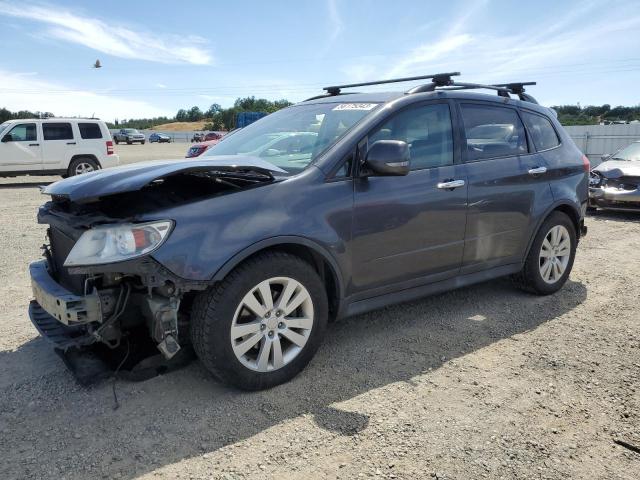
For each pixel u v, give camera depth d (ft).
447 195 13.01
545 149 16.15
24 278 18.30
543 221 15.79
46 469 8.23
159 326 9.54
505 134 15.10
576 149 17.43
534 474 8.20
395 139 12.34
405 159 11.10
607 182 32.58
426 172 12.79
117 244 9.06
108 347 11.41
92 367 10.68
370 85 15.39
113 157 57.16
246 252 9.82
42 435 9.11
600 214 34.22
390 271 12.34
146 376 10.71
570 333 13.57
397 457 8.56
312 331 11.00
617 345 12.86
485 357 12.16
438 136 13.30
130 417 9.62
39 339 13.08
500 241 14.65
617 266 20.25
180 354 11.03
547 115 16.84
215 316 9.72
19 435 9.11
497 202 14.24
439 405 10.11
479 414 9.81
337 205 11.13
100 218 9.57
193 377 11.06
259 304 10.23
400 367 11.64
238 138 14.52
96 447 8.79
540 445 8.91
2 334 13.37
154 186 10.78
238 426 9.37
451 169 13.32
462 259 13.83
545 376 11.28
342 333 13.43
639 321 14.43
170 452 8.66
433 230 12.89
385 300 12.53
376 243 11.85
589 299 16.24
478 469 8.30
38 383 10.86
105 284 9.81
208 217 9.68
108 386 10.71
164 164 10.43
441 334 13.42
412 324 14.06
